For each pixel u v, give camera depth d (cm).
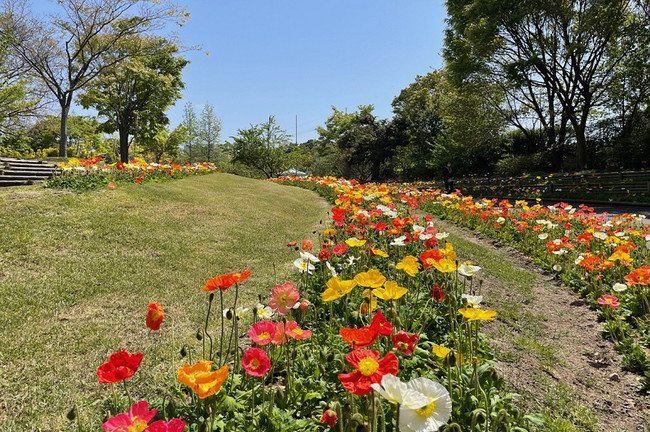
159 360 325
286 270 593
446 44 2688
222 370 142
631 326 433
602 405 300
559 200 1808
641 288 455
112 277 507
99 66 2806
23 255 536
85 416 252
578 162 2428
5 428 244
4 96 2816
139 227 726
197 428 182
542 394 305
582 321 458
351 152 4391
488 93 2694
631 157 2255
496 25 2273
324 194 1582
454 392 224
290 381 224
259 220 974
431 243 462
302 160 4388
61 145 2609
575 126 2422
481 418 166
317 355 276
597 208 1470
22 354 326
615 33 2166
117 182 1067
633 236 726
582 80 2369
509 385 308
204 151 5534
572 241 762
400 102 4812
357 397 201
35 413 258
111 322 394
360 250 491
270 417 193
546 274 649
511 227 920
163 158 4856
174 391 238
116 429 123
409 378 235
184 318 413
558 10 2183
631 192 1584
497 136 2866
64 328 375
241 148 3772
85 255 570
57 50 2531
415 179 3891
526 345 385
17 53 2477
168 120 3775
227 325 397
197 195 1119
